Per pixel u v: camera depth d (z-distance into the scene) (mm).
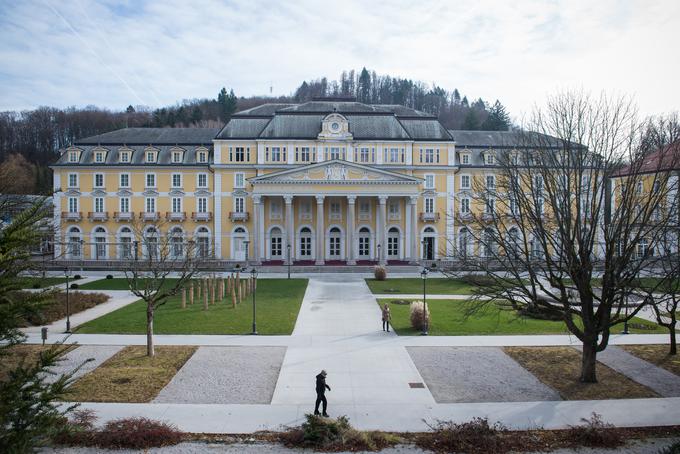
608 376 24672
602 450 17188
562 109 31594
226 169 71938
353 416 19891
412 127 74125
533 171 30422
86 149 73000
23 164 105375
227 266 68062
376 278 57500
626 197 24141
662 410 20531
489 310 39656
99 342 30328
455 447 17234
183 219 72312
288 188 68062
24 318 11008
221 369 25422
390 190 68438
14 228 10781
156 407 20531
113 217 72250
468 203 72812
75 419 18828
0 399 10289
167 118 127375
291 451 17094
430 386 23250
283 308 40750
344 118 70688
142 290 49375
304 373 24906
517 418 19703
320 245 68125
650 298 23250
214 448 17219
